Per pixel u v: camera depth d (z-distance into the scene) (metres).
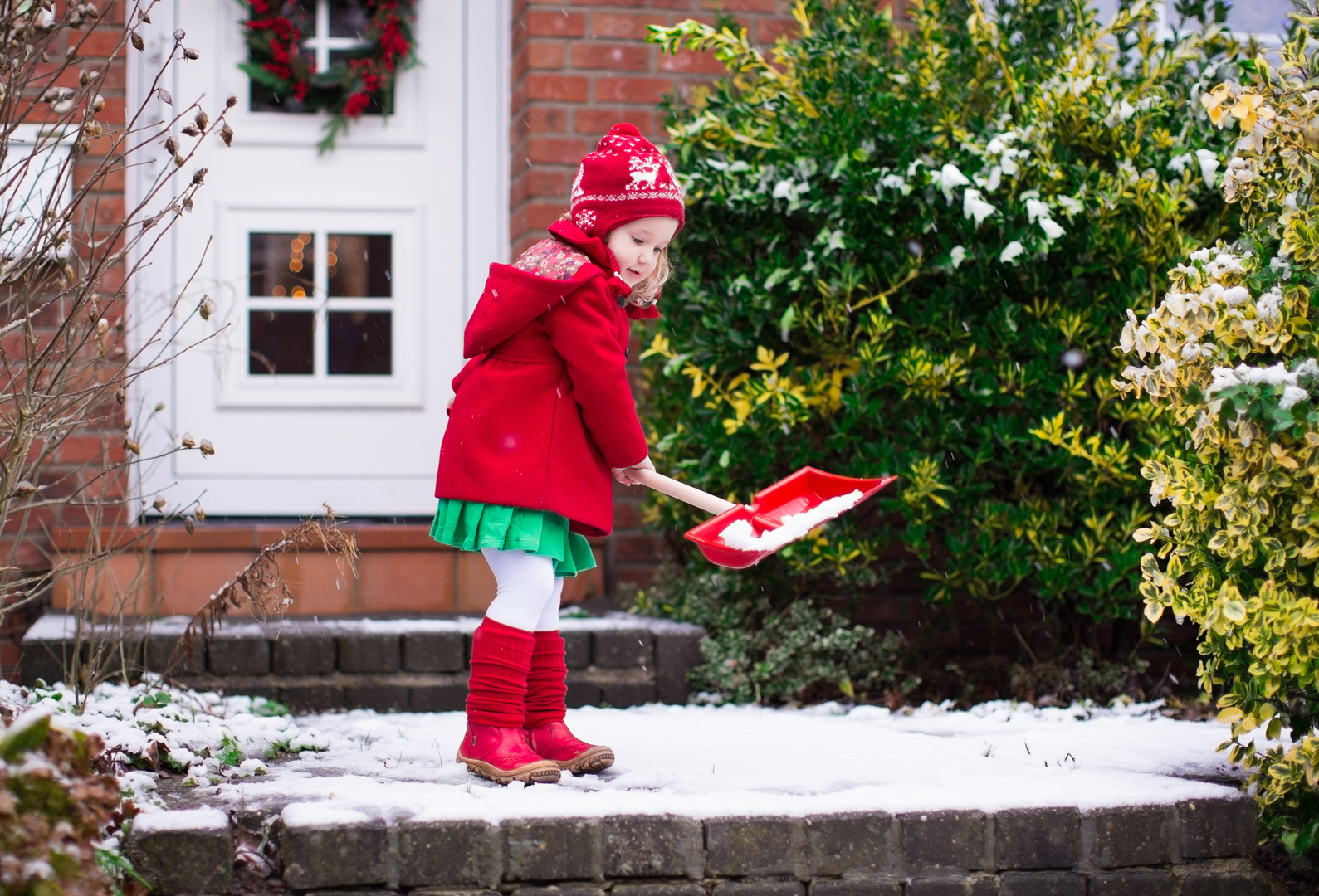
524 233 4.73
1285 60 2.67
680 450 4.18
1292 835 2.50
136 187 4.61
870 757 2.84
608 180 2.64
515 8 4.91
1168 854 2.46
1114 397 3.83
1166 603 2.62
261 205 4.85
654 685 3.99
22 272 2.67
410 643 3.86
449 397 4.96
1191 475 2.67
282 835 2.20
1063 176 3.81
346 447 4.87
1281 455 2.41
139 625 3.73
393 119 4.95
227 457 4.75
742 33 4.25
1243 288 2.53
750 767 2.72
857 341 4.04
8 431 2.71
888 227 3.92
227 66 4.82
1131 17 4.11
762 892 2.28
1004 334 3.87
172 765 2.59
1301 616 2.39
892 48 4.39
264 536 4.27
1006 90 4.12
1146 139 3.94
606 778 2.60
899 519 4.59
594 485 2.63
